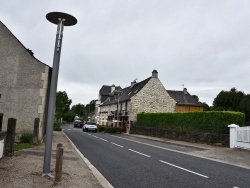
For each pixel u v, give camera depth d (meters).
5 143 10.27
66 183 7.11
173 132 31.22
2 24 18.02
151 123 38.44
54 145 17.23
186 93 64.12
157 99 48.94
